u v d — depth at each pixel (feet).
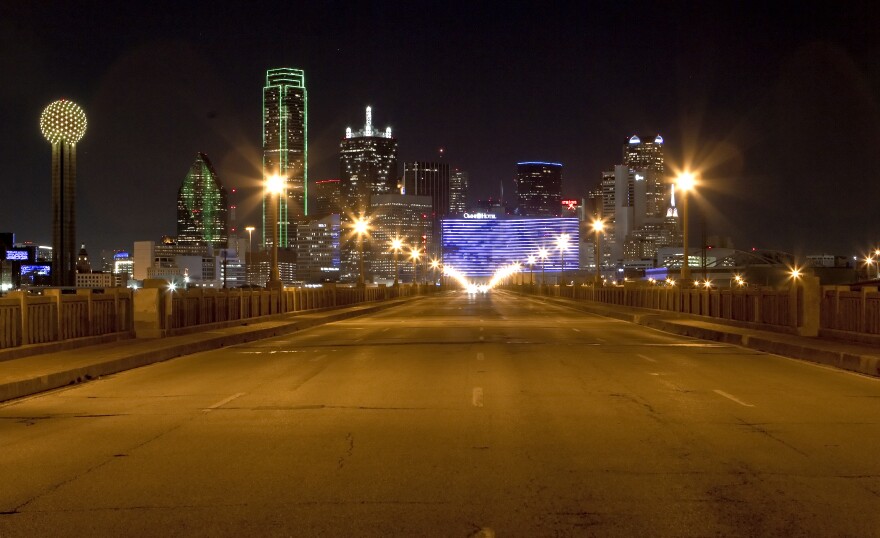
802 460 27.27
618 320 131.75
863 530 19.61
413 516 20.89
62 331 66.03
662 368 57.21
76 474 25.99
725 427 33.65
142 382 51.37
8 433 33.63
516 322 125.59
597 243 228.84
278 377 53.36
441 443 30.42
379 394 44.37
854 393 44.09
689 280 128.67
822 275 330.95
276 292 127.13
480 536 19.26
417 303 245.45
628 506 21.72
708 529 19.71
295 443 30.71
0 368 52.06
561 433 32.37
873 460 27.30
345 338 91.45
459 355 68.03
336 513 21.22
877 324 65.82
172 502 22.47
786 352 68.08
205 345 77.15
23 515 21.38
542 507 21.65
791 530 19.62
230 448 29.89
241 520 20.70
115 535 19.65
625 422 34.96
